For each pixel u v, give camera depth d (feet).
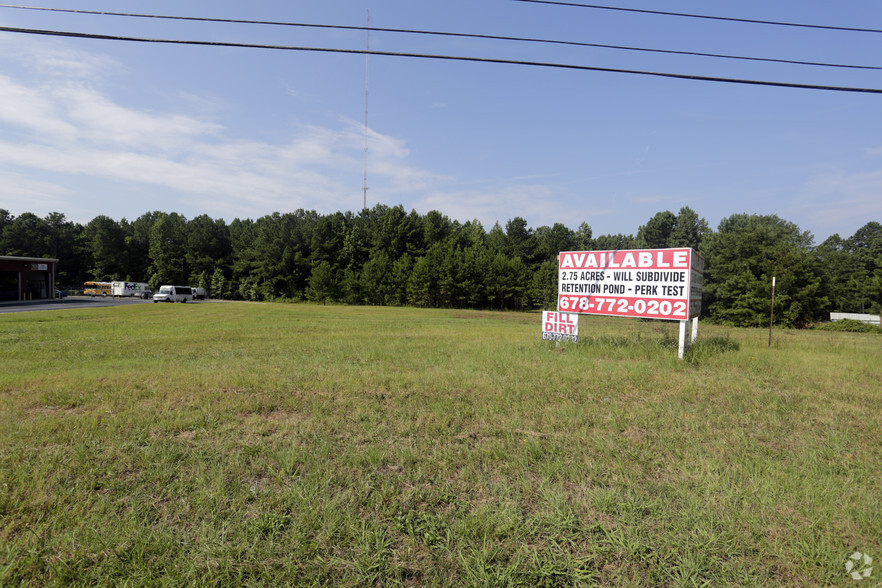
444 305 234.58
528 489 13.00
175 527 10.84
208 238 317.22
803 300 134.51
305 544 10.10
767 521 11.43
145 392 24.04
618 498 12.52
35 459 14.74
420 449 16.12
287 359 36.58
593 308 42.55
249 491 12.66
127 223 367.04
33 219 353.51
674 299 37.78
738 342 51.11
